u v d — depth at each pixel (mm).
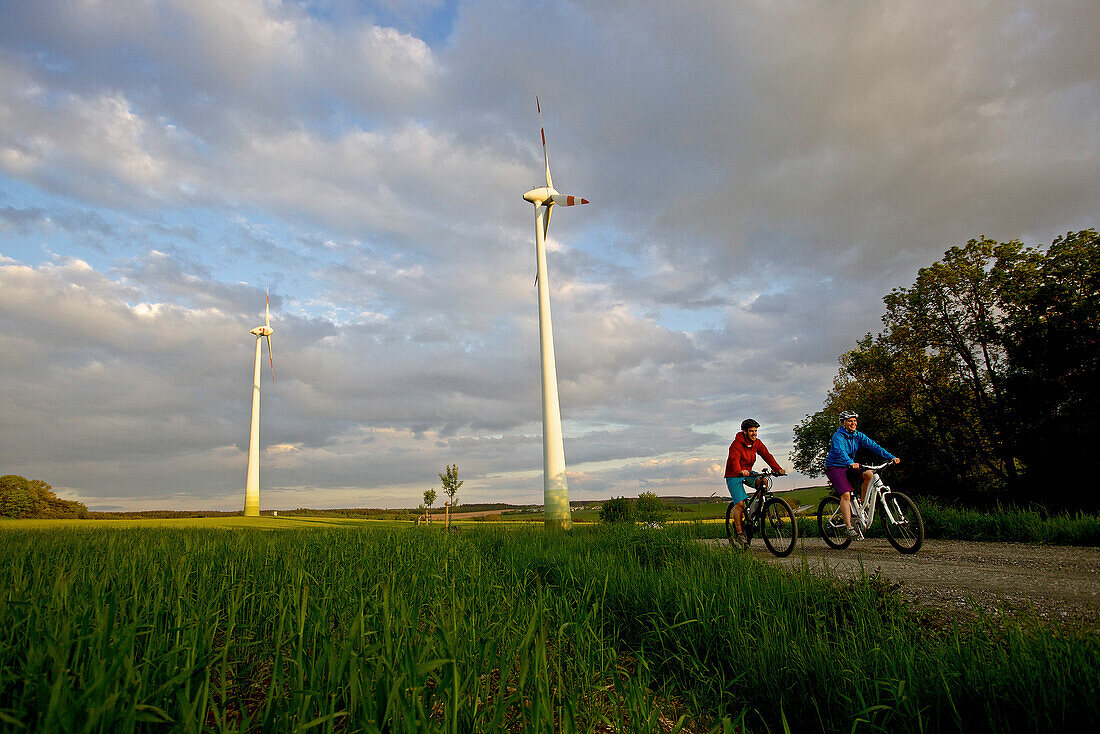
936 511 12023
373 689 2412
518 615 4258
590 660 3725
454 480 24953
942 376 27844
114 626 2908
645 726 2824
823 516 10539
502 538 10891
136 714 2090
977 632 3832
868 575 6520
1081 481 21531
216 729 2246
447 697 2295
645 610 5211
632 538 9133
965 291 26891
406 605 3879
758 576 6000
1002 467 26453
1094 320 21906
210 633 3127
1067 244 23984
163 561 6344
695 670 4090
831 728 3240
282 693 2596
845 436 9938
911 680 3248
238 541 9664
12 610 3303
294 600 4102
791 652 3910
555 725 2559
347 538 10562
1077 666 3104
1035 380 22906
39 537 11336
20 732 2016
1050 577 6305
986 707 2971
